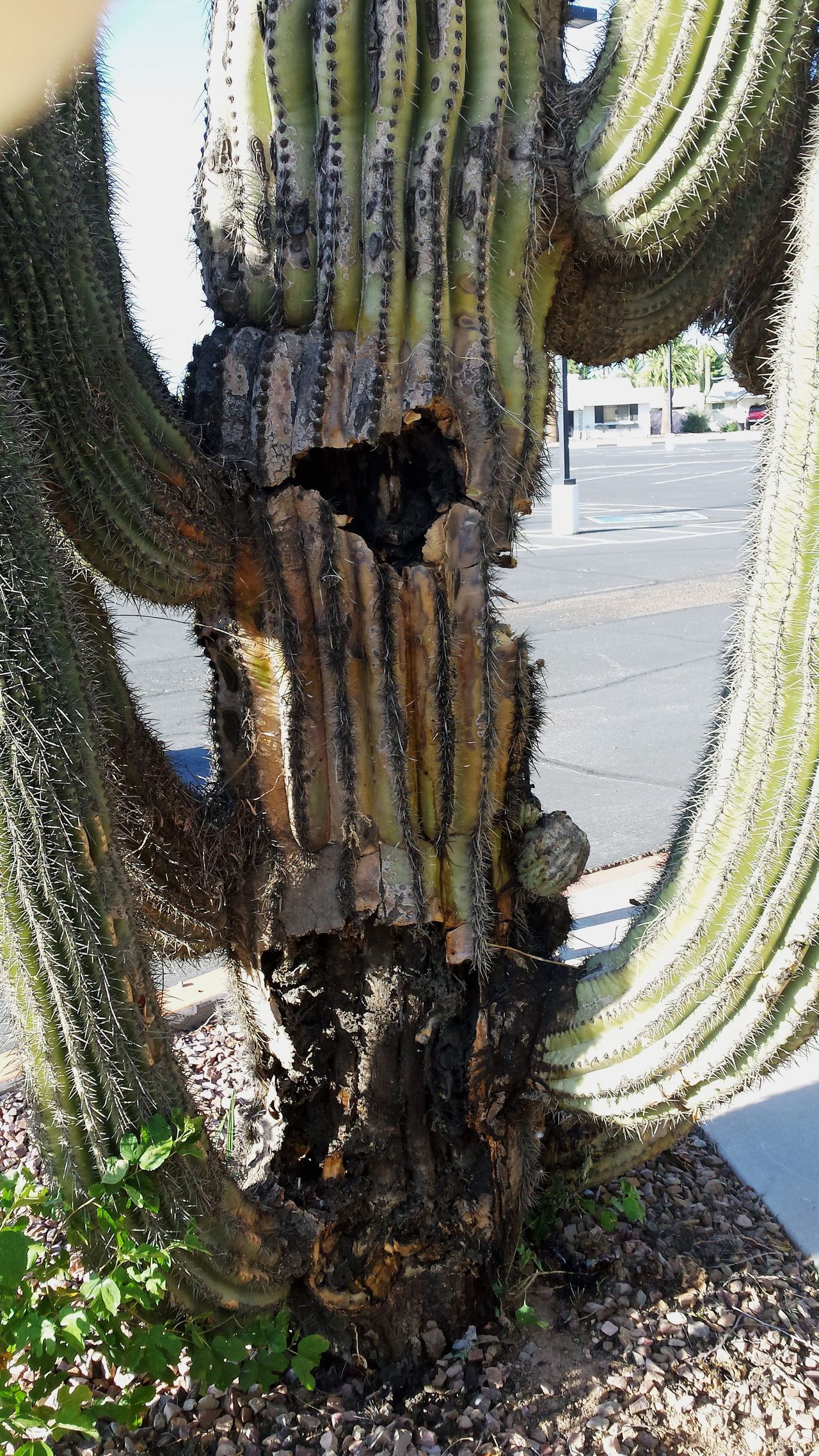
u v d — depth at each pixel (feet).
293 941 7.07
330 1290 7.16
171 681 27.61
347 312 6.35
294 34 6.18
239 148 6.68
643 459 112.78
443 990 7.14
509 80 6.52
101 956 5.52
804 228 5.80
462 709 6.79
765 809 5.86
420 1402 6.96
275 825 7.05
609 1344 7.36
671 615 33.12
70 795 5.33
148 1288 5.61
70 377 5.57
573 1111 7.41
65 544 6.10
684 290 7.65
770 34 5.98
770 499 5.88
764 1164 9.45
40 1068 5.62
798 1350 7.32
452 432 6.58
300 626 6.64
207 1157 6.15
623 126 6.58
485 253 6.40
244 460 6.66
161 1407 6.88
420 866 6.91
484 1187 7.36
